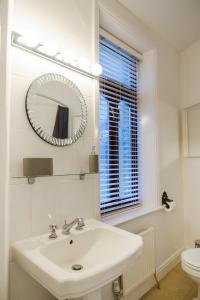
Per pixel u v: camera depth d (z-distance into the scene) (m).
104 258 1.21
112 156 2.07
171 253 2.43
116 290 1.59
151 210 2.10
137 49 2.29
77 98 1.47
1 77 1.04
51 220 1.27
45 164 1.15
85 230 1.29
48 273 0.85
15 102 1.15
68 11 1.47
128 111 2.25
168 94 2.52
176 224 2.56
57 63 1.36
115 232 1.26
